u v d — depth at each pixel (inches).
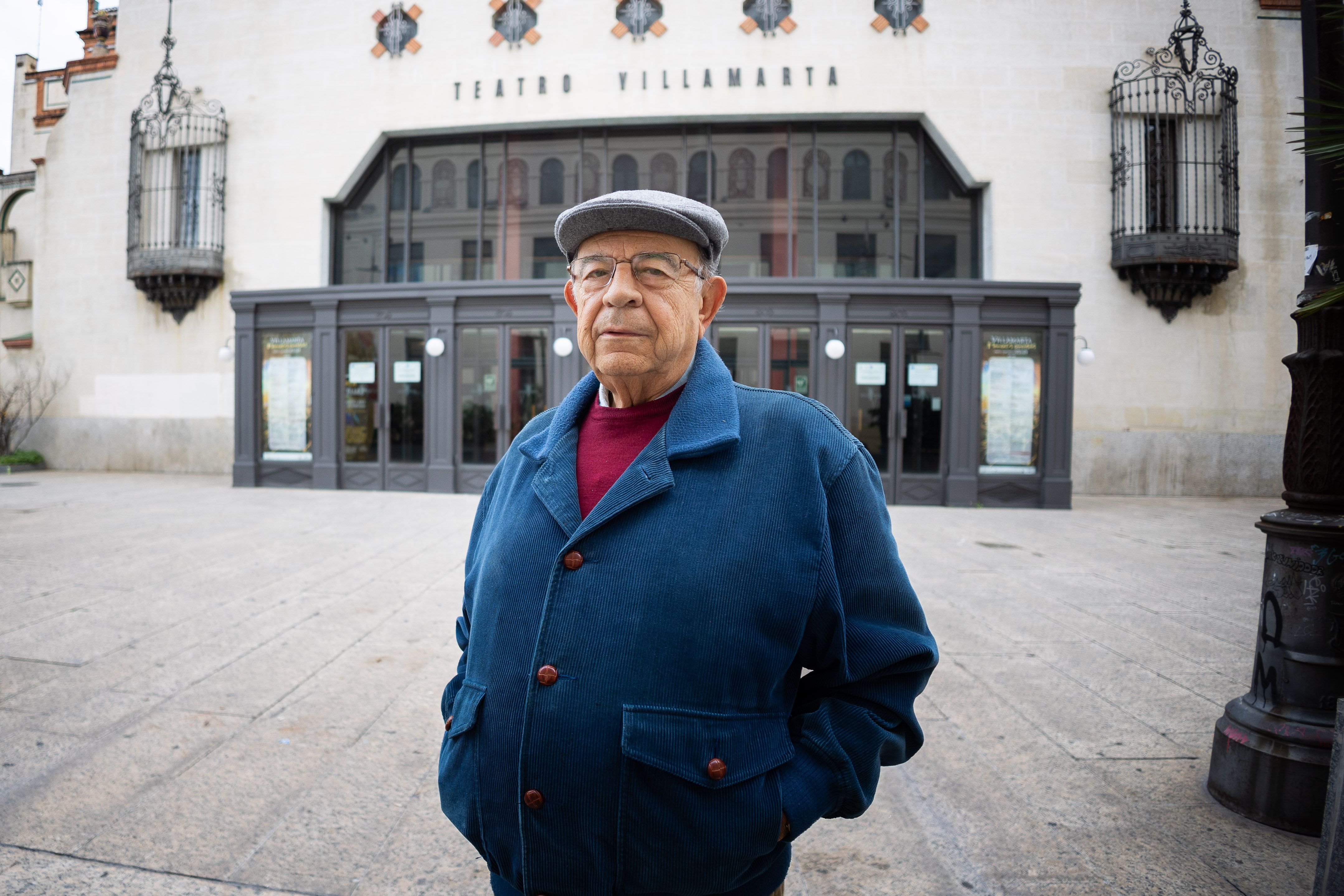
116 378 602.9
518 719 44.8
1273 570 105.2
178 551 271.9
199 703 138.5
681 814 41.4
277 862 91.0
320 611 199.5
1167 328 516.1
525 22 540.1
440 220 565.9
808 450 46.7
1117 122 514.9
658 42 529.3
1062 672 160.4
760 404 48.8
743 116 526.9
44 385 615.8
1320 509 101.5
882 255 536.1
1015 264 516.7
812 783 44.8
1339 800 72.5
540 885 43.6
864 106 521.3
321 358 475.5
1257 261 515.5
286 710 136.3
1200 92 509.4
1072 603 218.1
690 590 42.5
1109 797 108.7
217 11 579.8
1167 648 177.2
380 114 555.8
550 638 43.7
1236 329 515.5
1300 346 105.3
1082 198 517.3
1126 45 516.1
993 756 121.3
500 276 558.3
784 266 538.6
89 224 609.3
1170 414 515.2
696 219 48.5
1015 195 517.3
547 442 51.1
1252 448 513.3
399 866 90.5
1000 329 435.8
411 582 233.0
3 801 103.9
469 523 344.8
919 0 520.4
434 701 141.3
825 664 47.2
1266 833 99.0
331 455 474.9
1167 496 514.0
